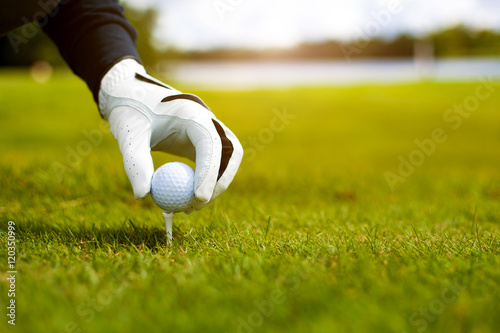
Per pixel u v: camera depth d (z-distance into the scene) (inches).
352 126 163.2
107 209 52.7
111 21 44.8
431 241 43.6
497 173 87.0
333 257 40.5
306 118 173.0
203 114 42.2
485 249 42.4
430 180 75.0
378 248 42.1
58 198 55.3
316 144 134.6
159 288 37.3
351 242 42.6
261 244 42.5
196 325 35.1
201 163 41.3
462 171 92.9
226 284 37.7
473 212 53.1
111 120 43.7
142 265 39.6
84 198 55.9
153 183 42.0
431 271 39.2
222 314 35.6
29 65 396.2
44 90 211.8
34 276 38.3
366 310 35.6
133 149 42.4
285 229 47.5
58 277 38.3
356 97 217.9
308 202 57.6
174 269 39.3
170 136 43.1
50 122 154.6
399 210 53.7
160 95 43.1
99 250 41.6
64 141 129.3
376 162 107.7
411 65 419.8
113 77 43.7
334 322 35.0
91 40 44.3
